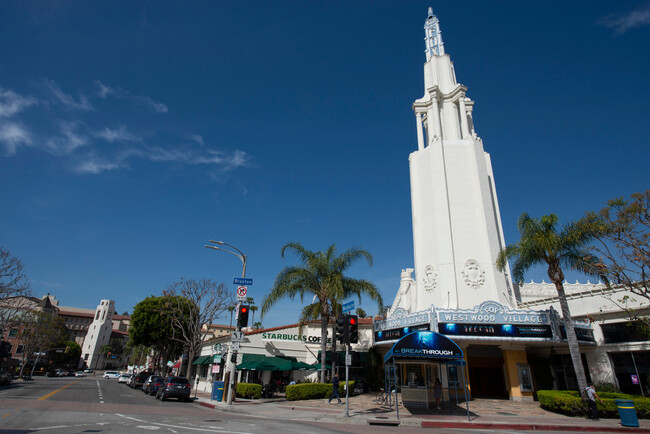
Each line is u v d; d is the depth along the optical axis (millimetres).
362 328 39375
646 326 24016
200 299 43875
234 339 25438
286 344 37438
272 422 16141
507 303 32219
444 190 36500
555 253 22266
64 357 108375
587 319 28781
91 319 139500
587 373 28812
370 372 33156
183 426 13477
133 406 21531
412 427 15875
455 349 18625
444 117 42938
